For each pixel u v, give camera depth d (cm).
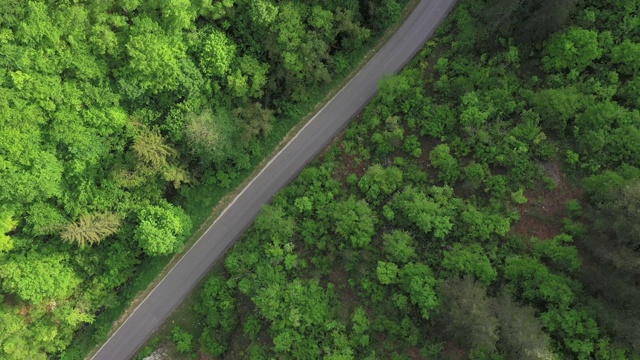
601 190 3669
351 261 4222
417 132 4406
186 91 4428
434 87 4431
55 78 4031
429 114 4322
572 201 3791
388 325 3941
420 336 3869
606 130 3788
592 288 3484
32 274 4341
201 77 4444
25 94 3956
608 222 3447
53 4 3928
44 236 4459
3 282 4341
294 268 4403
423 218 3975
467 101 4175
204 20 4412
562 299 3462
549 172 3953
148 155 4316
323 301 4203
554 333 3491
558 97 3878
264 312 4206
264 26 4366
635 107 3838
